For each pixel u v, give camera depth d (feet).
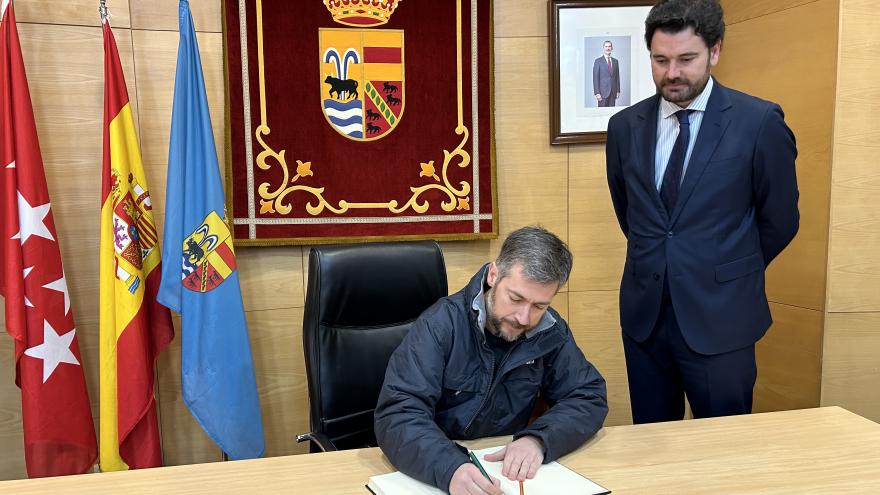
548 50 8.91
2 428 7.88
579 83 8.97
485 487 3.85
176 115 7.34
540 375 5.05
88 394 7.97
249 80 8.17
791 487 4.01
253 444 7.65
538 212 9.21
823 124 7.53
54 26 7.61
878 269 7.67
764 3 8.30
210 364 7.45
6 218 6.91
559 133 9.00
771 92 8.28
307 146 8.41
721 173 5.82
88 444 7.38
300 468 4.43
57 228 7.85
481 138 8.81
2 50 6.93
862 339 7.77
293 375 8.76
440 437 4.30
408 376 4.68
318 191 8.48
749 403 6.25
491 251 9.16
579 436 4.61
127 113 7.36
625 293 6.51
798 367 8.14
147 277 7.59
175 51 8.03
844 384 7.81
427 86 8.64
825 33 7.41
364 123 8.53
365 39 8.43
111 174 7.25
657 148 6.17
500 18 8.85
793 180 5.90
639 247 6.25
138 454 7.46
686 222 5.90
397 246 6.15
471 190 8.86
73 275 7.95
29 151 7.00
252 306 8.55
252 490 4.09
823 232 7.64
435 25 8.57
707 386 6.08
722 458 4.45
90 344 8.07
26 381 7.02
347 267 5.91
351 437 5.96
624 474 4.24
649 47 5.76
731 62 8.97
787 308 8.27
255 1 8.10
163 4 7.95
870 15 7.25
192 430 8.51
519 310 4.37
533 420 5.66
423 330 4.86
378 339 6.07
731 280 5.91
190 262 7.38
